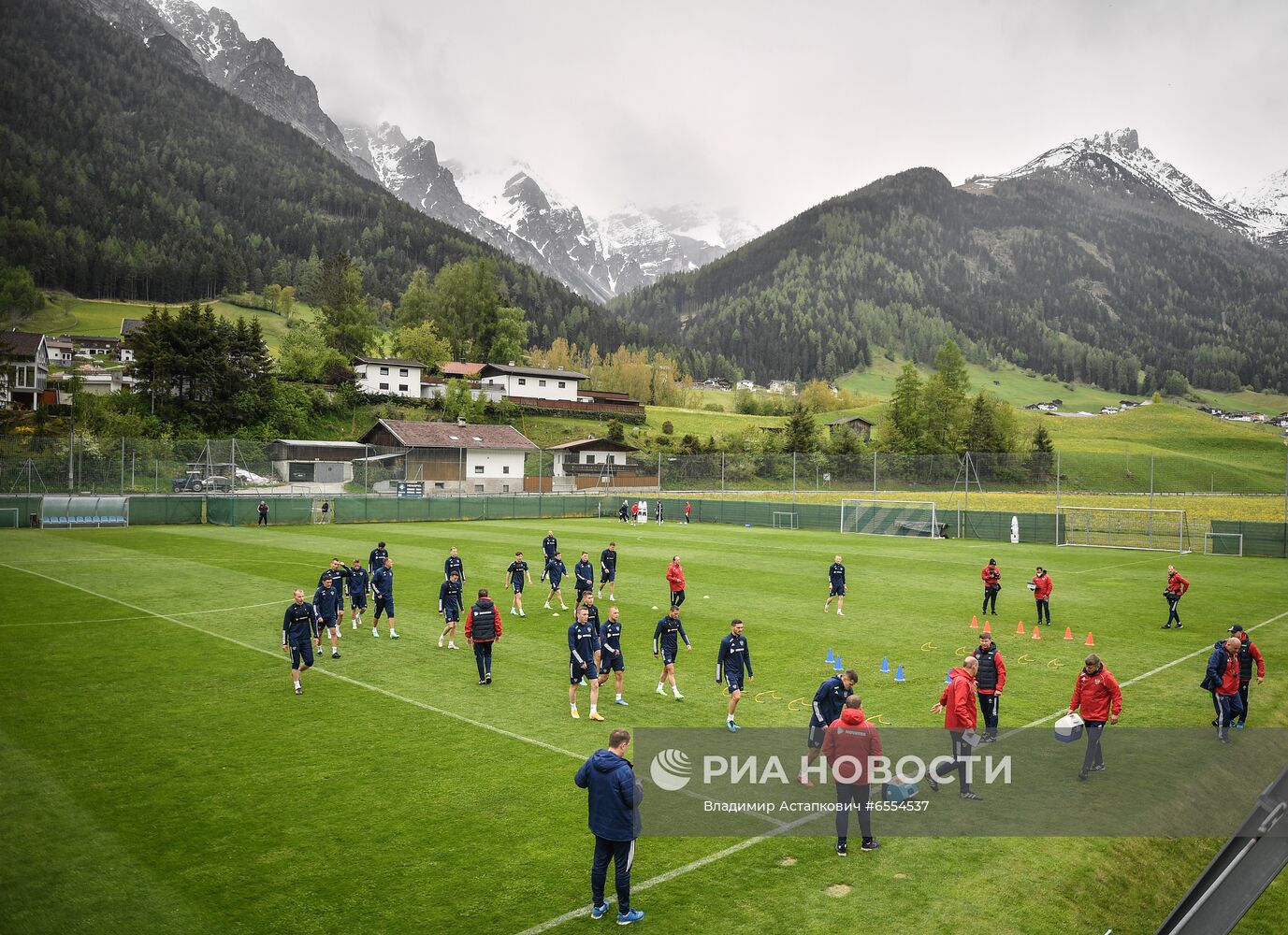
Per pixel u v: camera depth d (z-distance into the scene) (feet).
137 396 291.17
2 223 608.19
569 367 586.04
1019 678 59.82
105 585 95.09
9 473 192.65
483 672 55.72
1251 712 52.01
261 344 316.60
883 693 54.70
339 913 27.27
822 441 331.77
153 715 48.47
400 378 371.56
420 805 35.94
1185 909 23.06
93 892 28.40
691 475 269.44
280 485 233.96
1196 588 106.63
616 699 51.85
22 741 43.70
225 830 33.30
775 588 100.99
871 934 26.63
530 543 151.23
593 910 27.50
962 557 141.69
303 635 53.72
